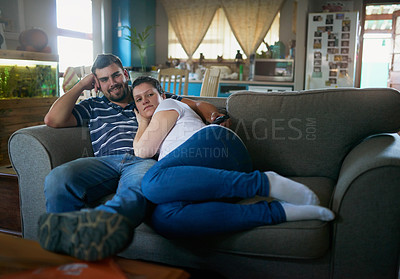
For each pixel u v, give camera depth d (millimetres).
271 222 1222
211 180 1271
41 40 3201
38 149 1569
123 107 1878
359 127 1618
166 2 6816
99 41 6008
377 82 9125
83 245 886
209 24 6555
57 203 1405
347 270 1240
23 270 841
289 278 1271
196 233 1264
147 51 6789
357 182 1203
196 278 990
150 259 1404
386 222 1190
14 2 4086
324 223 1213
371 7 7539
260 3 6160
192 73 6426
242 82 5801
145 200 1355
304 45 5578
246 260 1294
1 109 2469
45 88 3018
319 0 5973
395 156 1199
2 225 1868
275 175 1272
